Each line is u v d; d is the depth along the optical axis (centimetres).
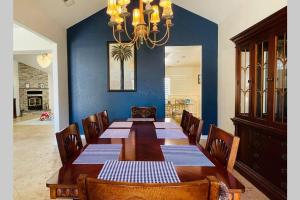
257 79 266
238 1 351
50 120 834
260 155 255
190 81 1034
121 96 489
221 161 130
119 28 264
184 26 475
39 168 321
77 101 491
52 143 469
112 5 239
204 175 107
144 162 125
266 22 229
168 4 232
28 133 582
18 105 1052
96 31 484
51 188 99
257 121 258
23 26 316
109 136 197
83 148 158
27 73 1159
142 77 486
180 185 65
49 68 1162
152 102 488
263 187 242
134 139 185
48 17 391
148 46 480
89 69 488
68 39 484
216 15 435
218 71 470
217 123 478
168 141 177
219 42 461
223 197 69
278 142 221
